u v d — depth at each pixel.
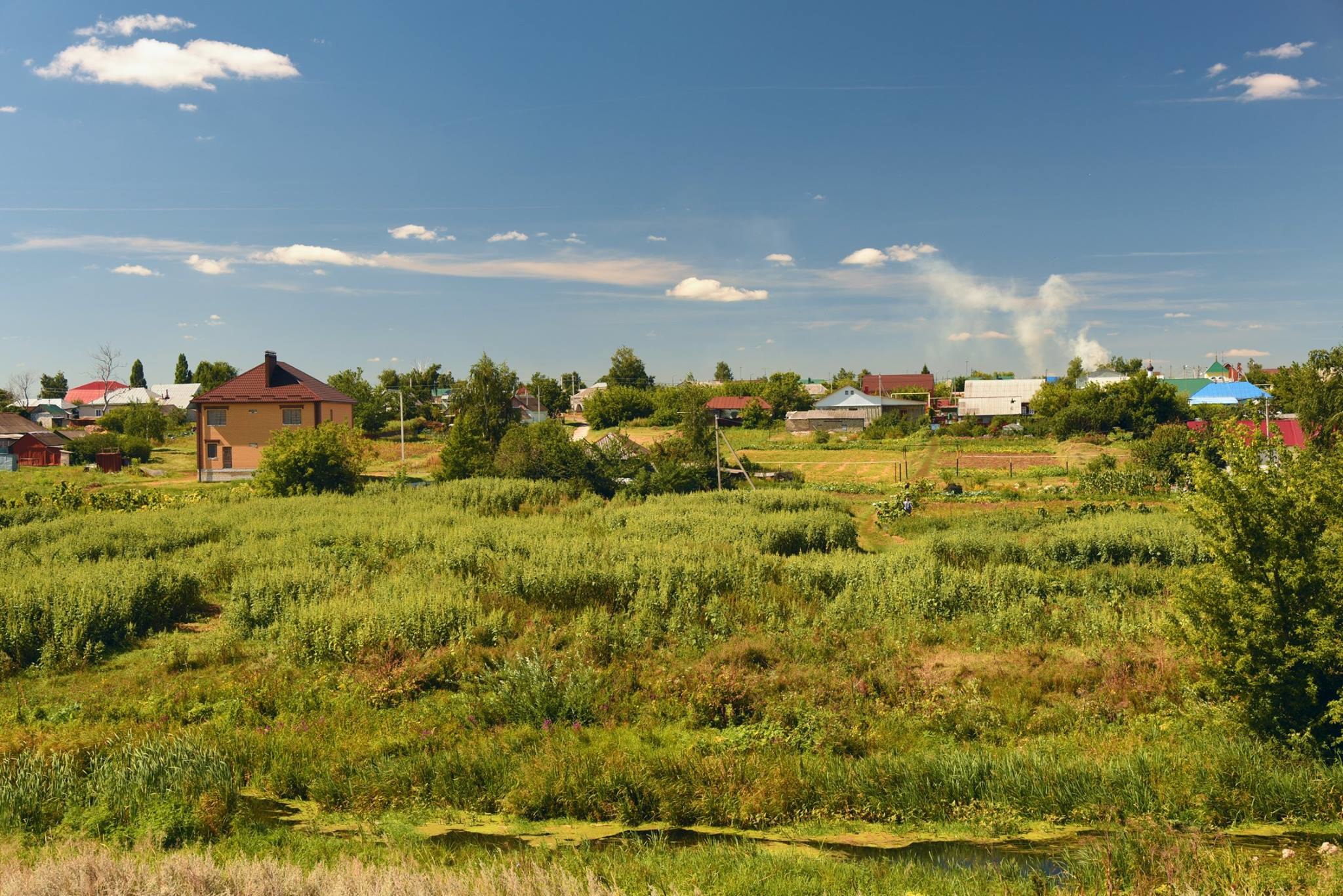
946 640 15.30
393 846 8.84
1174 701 12.46
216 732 11.74
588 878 7.35
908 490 40.53
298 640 14.76
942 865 8.80
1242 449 10.88
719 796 10.08
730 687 12.96
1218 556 10.87
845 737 11.73
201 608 18.31
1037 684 13.17
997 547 23.33
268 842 8.91
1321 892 7.32
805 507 34.44
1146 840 8.66
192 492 41.28
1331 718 10.31
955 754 10.70
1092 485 43.06
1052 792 9.91
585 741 11.83
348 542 23.58
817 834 9.55
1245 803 9.50
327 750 11.25
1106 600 17.41
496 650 14.51
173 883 7.13
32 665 14.29
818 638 15.20
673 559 18.80
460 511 31.34
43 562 19.73
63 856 7.88
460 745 11.51
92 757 10.63
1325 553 10.48
